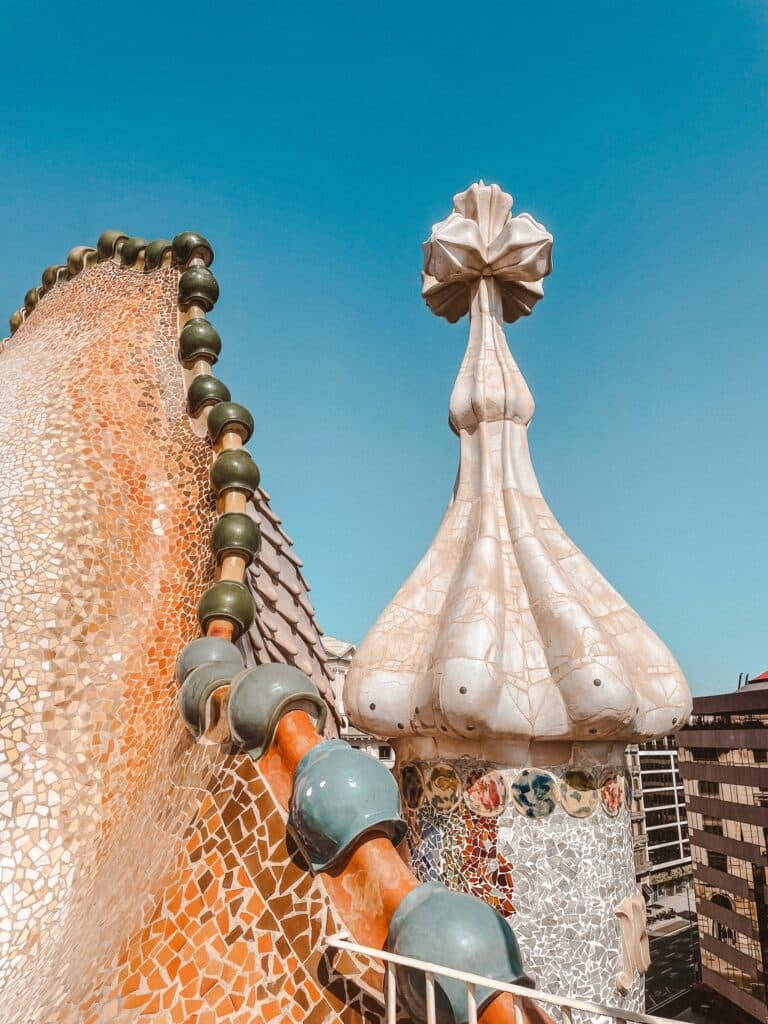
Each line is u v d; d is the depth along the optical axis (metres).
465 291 8.03
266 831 4.58
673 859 87.81
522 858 5.84
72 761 6.81
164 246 10.48
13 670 7.10
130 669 7.29
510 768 5.99
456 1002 3.50
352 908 4.08
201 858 4.71
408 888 3.93
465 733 5.90
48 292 12.02
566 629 6.02
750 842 51.25
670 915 81.81
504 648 6.06
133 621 7.56
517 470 6.98
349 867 4.18
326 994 3.95
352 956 3.99
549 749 6.06
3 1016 4.99
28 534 7.80
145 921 4.66
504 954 3.62
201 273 9.85
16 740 6.82
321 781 4.27
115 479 8.33
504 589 6.39
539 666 6.07
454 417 7.31
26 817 6.52
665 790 89.06
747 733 52.34
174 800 5.36
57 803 6.61
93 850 6.38
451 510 7.11
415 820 6.29
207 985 4.20
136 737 6.93
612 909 5.94
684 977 65.50
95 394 9.00
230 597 6.76
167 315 9.91
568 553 6.76
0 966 5.77
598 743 6.14
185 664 6.09
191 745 5.60
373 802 4.21
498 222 7.99
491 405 7.13
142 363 9.40
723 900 54.59
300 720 4.82
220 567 7.11
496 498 6.88
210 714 5.43
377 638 6.60
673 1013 56.88
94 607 7.54
